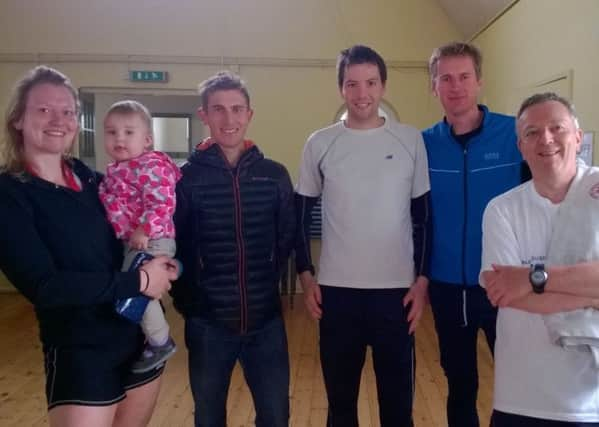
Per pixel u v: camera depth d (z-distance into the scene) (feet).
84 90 21.13
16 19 20.94
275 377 6.78
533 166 5.16
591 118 11.31
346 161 6.87
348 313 6.91
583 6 11.55
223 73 6.80
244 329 6.60
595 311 4.67
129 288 5.34
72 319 5.39
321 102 21.16
